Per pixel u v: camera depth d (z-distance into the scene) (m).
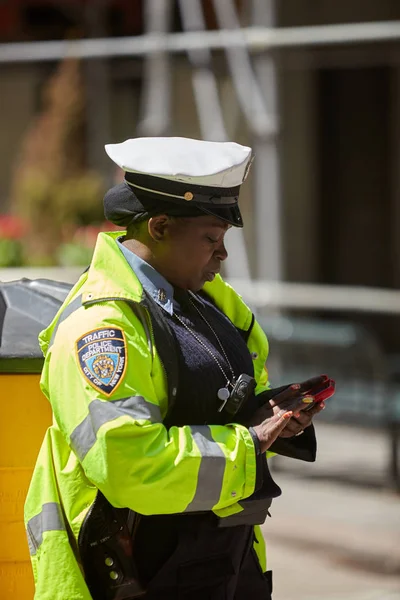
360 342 16.89
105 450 5.64
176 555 6.10
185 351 6.08
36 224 21.80
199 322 6.34
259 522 6.27
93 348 5.81
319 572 12.98
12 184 25.30
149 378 5.90
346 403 17.19
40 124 23.75
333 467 17.75
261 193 18.31
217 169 5.92
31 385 6.89
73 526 6.12
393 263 24.80
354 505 15.73
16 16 25.73
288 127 24.39
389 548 13.78
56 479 6.23
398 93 24.39
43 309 7.61
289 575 12.88
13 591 6.93
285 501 15.99
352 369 17.20
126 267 6.03
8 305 7.70
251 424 6.06
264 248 18.53
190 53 18.98
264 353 6.98
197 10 19.66
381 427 18.34
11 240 18.36
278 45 17.05
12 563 6.92
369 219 25.02
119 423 5.64
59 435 6.23
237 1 21.17
